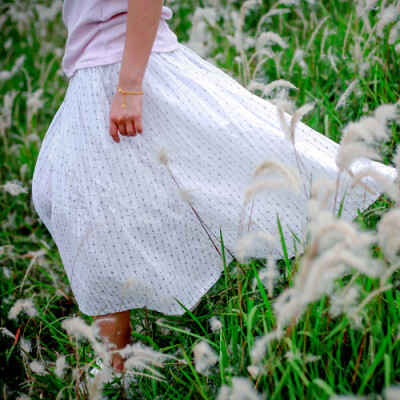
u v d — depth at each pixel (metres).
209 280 1.64
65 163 1.47
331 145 1.58
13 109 3.82
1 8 4.60
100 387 1.28
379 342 1.19
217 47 3.27
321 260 0.82
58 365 1.40
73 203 1.47
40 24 4.35
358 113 2.24
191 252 1.57
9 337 1.97
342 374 1.23
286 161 1.48
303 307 1.15
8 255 2.40
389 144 1.97
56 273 2.40
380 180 1.05
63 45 4.34
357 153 1.09
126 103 1.36
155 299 1.55
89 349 1.66
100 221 1.45
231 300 1.54
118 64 1.42
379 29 1.97
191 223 1.53
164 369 1.54
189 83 1.48
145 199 1.47
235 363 1.34
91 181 1.45
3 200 2.93
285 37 3.07
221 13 3.64
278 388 1.10
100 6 1.39
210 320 1.61
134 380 1.53
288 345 1.17
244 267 1.65
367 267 0.79
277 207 1.51
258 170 1.11
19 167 3.09
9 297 2.14
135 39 1.29
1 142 3.42
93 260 1.48
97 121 1.44
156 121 1.46
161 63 1.47
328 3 3.26
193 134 1.46
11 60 4.43
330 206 1.50
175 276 1.55
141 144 1.44
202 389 1.25
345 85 2.43
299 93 2.49
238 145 1.47
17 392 1.71
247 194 1.11
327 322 1.22
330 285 1.08
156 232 1.50
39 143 3.20
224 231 1.56
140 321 1.81
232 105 1.48
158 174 1.47
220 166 1.49
